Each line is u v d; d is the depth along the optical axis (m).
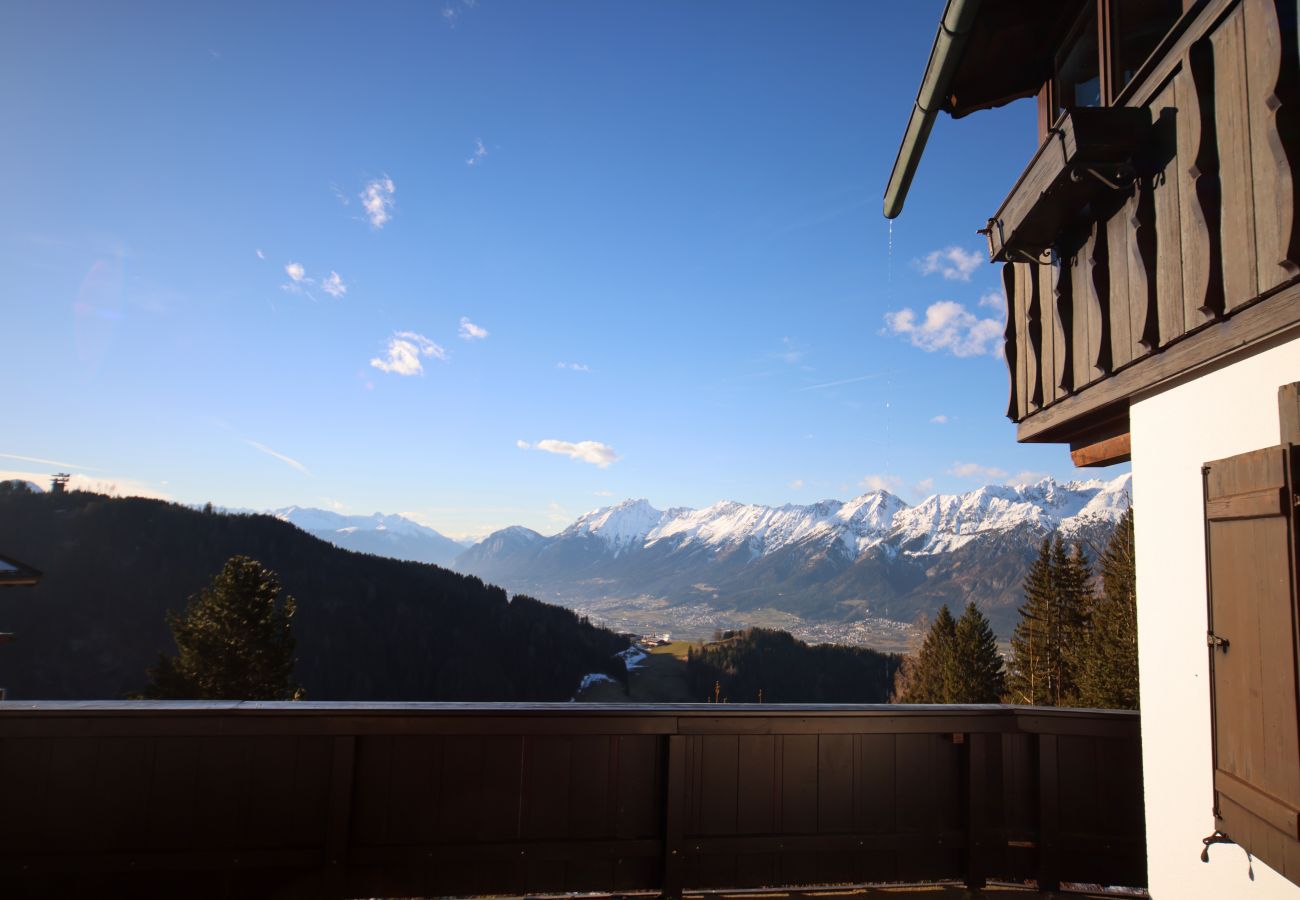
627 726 3.77
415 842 3.62
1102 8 3.73
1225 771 2.74
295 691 31.88
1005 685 41.75
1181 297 2.93
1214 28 2.75
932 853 3.96
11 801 3.38
